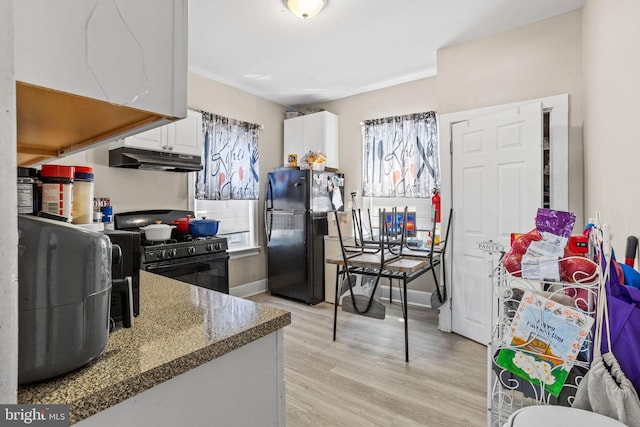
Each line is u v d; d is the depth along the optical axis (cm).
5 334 43
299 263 386
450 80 310
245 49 313
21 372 57
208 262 316
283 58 332
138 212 316
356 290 392
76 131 81
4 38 42
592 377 87
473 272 280
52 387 60
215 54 323
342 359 247
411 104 389
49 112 62
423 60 339
